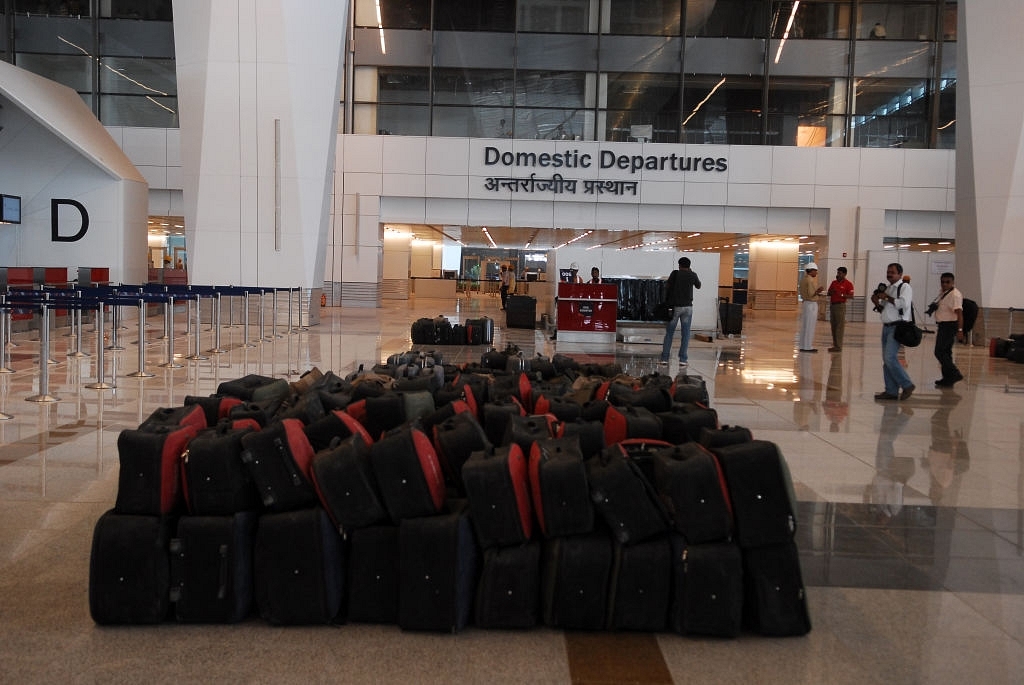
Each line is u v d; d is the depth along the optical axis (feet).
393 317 83.76
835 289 60.29
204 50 64.34
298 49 64.49
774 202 101.65
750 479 12.37
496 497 12.32
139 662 11.12
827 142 102.63
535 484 12.45
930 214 102.68
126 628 12.24
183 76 65.51
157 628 12.28
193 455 12.33
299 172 65.98
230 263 66.64
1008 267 68.33
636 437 15.52
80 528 16.40
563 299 58.85
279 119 64.95
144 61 102.58
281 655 11.46
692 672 11.22
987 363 55.83
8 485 19.35
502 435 16.88
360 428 14.57
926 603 13.83
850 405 35.09
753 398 36.42
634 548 12.40
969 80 68.64
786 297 127.65
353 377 21.83
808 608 12.51
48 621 12.37
